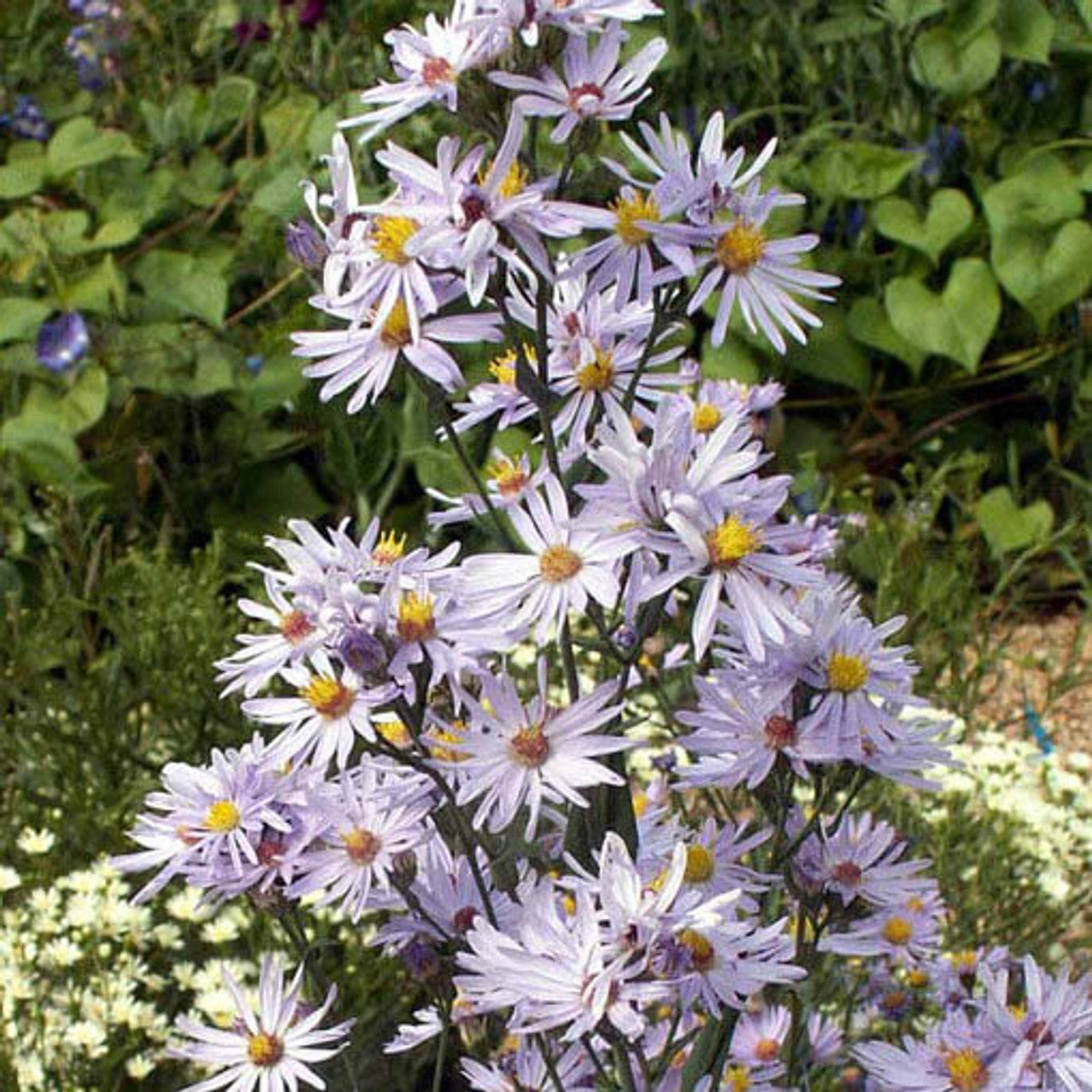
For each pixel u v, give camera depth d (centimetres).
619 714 77
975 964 92
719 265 76
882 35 169
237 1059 80
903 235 159
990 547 152
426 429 143
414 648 75
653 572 74
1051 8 175
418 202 74
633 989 71
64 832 118
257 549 154
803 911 82
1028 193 158
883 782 110
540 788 75
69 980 103
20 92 194
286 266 161
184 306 156
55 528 145
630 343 81
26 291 162
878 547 141
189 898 105
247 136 181
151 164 181
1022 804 112
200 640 123
